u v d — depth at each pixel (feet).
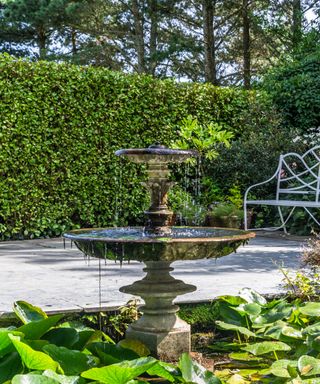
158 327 7.89
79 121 23.29
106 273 13.50
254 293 9.15
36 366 5.39
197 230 9.94
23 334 5.86
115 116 24.14
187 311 9.80
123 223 24.77
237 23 56.90
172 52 51.06
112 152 24.14
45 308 9.30
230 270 13.94
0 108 21.42
